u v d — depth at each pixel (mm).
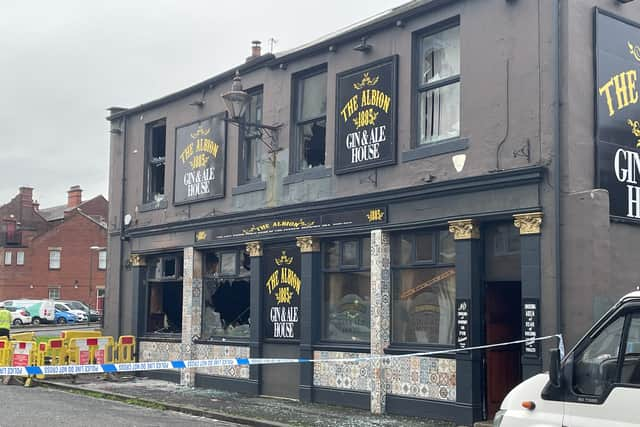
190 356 18219
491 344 12508
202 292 18578
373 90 14211
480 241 12453
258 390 16250
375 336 13680
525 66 11797
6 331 21250
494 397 12422
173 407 14516
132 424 12289
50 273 64188
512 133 11875
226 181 17812
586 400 6074
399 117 13766
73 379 18219
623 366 5898
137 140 21109
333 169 14906
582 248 10812
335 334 14945
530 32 11781
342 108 14828
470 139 12477
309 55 15750
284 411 13789
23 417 12672
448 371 12547
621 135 11781
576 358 6199
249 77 17359
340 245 14984
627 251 11484
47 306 53062
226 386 17172
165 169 20000
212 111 18516
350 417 13039
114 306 21219
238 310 17484
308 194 15461
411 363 13180
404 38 13820
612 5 12000
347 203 14406
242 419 12938
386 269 13805
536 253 11305
